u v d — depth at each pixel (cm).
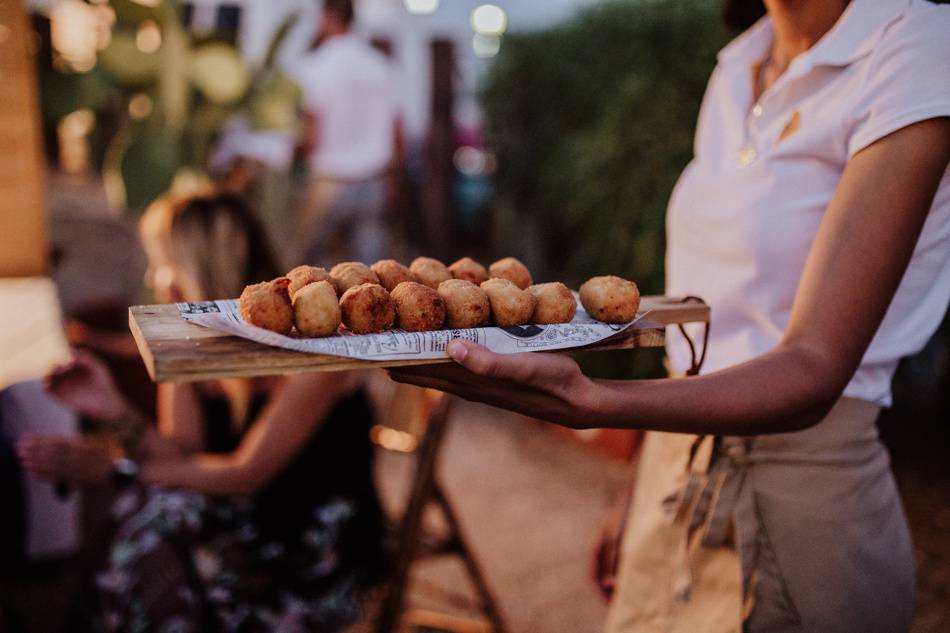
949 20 94
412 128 680
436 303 83
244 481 168
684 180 131
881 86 96
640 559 130
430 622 237
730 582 114
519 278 100
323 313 78
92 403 169
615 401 82
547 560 283
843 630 108
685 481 121
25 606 229
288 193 360
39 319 477
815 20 109
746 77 123
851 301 88
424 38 690
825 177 104
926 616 248
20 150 189
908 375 356
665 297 108
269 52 317
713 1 325
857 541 107
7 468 194
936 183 90
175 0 293
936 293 107
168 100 299
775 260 108
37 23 286
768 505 110
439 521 303
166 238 173
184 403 184
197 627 163
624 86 357
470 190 663
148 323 83
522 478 346
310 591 176
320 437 176
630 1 380
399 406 233
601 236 375
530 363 78
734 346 116
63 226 484
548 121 456
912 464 342
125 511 173
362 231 499
